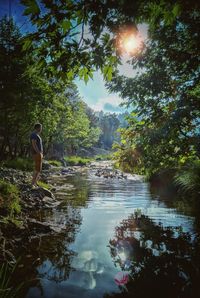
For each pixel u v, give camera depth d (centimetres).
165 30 530
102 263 433
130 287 358
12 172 1627
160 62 576
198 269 412
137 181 1731
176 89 586
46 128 2975
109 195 1120
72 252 477
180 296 337
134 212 792
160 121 587
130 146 650
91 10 256
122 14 262
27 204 795
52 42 278
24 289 350
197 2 268
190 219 707
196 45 499
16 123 2616
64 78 316
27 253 470
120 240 541
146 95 606
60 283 367
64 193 1168
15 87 2070
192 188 1116
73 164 4516
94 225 648
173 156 607
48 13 257
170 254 469
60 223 661
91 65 321
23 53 286
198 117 576
